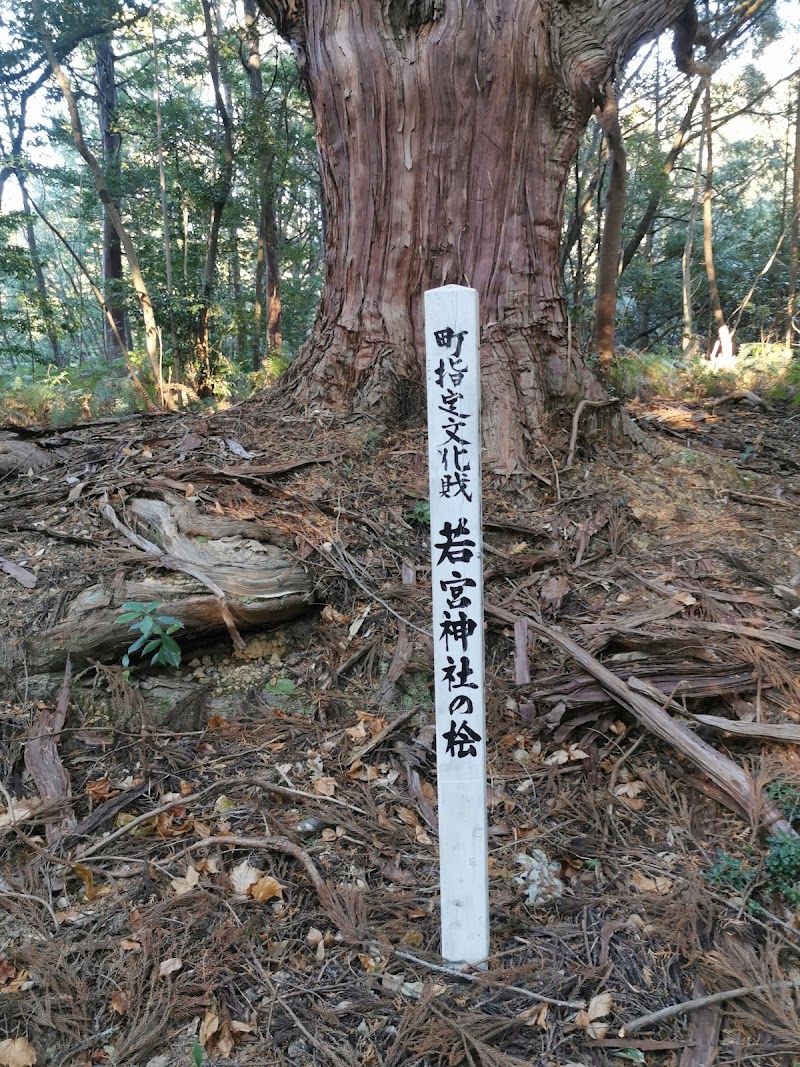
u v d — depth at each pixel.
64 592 3.38
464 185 4.72
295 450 4.56
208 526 3.73
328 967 2.24
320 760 3.05
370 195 4.82
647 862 2.60
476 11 4.52
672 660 3.23
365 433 4.72
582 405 4.84
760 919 2.37
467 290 2.10
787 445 5.82
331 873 2.56
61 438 4.85
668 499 4.60
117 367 9.77
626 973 2.21
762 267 18.83
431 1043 1.98
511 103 4.59
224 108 13.58
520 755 3.06
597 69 4.79
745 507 4.61
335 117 4.84
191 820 2.77
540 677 3.33
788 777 2.78
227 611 3.37
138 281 9.13
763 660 3.17
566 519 4.25
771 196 25.48
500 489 4.41
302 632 3.61
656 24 4.97
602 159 14.58
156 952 2.26
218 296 15.84
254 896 2.45
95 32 13.58
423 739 3.13
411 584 3.76
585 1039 2.01
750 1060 1.97
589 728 3.12
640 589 3.75
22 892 2.47
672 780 2.93
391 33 4.71
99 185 8.95
